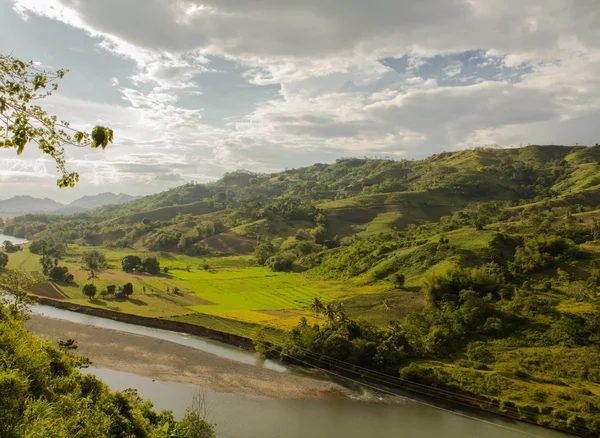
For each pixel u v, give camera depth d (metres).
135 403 28.20
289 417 49.62
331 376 65.06
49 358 23.73
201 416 44.50
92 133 11.77
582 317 68.31
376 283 104.12
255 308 95.25
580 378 57.97
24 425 14.55
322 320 84.94
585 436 48.28
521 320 71.69
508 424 51.47
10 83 10.97
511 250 98.88
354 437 46.16
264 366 68.19
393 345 67.12
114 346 68.94
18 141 11.20
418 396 58.94
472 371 60.69
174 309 94.06
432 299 83.44
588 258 85.62
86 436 17.66
